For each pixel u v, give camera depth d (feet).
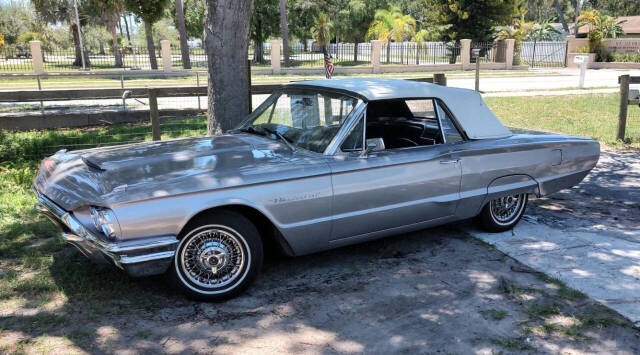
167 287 13.64
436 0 119.55
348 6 138.00
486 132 16.94
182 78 81.97
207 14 22.09
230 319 12.28
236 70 22.52
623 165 27.94
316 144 14.56
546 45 120.37
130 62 127.34
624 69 106.83
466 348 11.33
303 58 131.54
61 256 15.17
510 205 17.93
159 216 11.69
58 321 11.89
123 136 32.07
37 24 152.15
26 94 34.47
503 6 114.62
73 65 119.96
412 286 14.10
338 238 14.48
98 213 11.57
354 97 14.98
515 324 12.28
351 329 12.00
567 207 21.11
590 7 207.31
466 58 104.99
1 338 11.16
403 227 15.58
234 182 12.55
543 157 17.72
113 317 12.16
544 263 15.55
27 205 19.43
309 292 13.70
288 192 13.16
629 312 12.80
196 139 15.93
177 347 11.11
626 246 16.88
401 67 99.50
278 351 11.08
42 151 28.02
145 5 97.60
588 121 41.16
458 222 19.03
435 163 15.44
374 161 14.48
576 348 11.39
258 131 16.30
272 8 122.01
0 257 15.11
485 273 14.92
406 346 11.37
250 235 13.03
